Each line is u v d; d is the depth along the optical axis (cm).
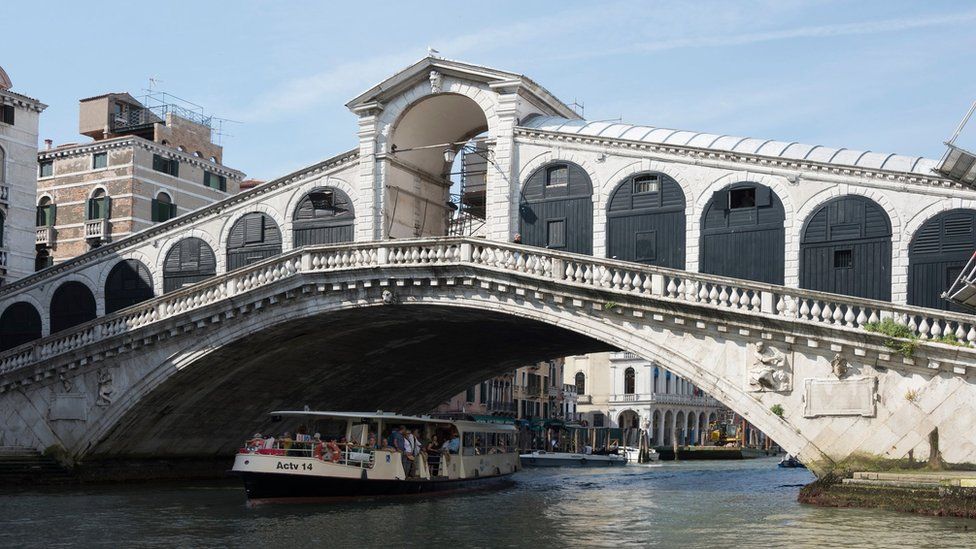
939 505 1967
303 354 3206
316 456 2411
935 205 2388
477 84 2902
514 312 2550
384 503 2444
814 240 2495
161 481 3284
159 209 4544
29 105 3853
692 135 2702
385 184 2994
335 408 3797
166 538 1847
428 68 2931
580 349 3484
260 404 3434
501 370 4069
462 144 2972
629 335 2395
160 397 3061
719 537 1816
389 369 3653
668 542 1766
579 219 2752
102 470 3152
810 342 2189
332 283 2736
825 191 2497
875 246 2438
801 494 2244
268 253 3172
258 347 3006
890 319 2130
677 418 8425
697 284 2327
